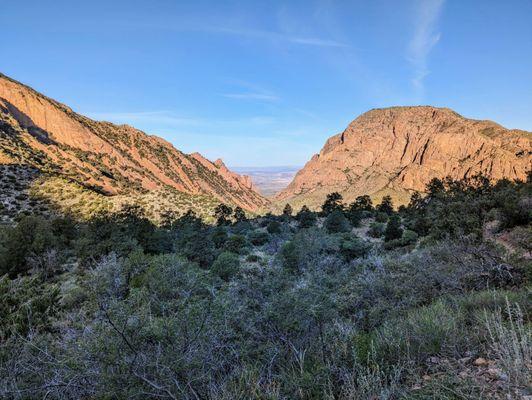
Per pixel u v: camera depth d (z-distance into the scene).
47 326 4.54
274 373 3.35
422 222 43.44
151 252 39.97
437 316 4.11
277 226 69.19
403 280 6.89
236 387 2.92
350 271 7.97
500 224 18.89
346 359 3.39
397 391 2.68
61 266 35.28
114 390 2.51
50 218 76.06
